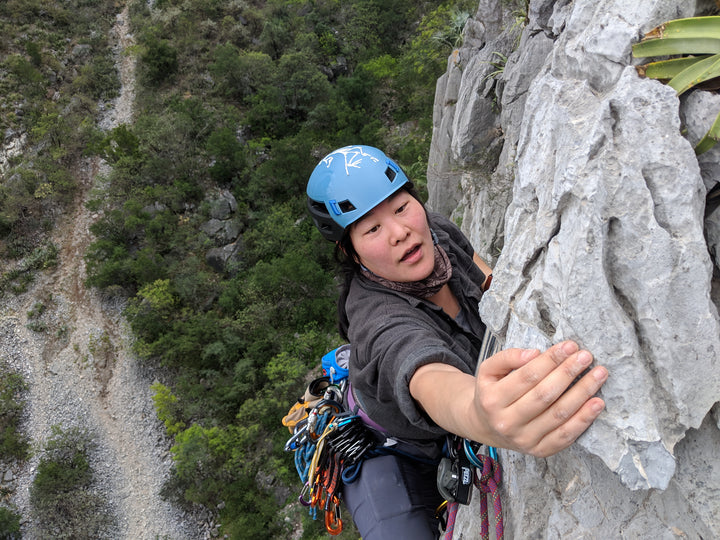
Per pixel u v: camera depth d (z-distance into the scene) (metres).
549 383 1.00
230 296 28.34
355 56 38.19
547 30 6.86
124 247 30.08
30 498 24.22
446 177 14.08
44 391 27.09
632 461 1.14
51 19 38.72
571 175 1.28
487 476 1.83
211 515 23.81
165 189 31.91
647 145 1.19
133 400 26.77
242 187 32.78
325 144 33.19
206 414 25.61
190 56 37.34
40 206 31.61
